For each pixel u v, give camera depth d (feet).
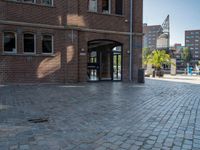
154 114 24.91
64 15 58.18
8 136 17.47
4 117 22.98
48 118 22.79
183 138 17.25
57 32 57.52
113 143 16.24
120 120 22.35
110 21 64.64
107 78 67.56
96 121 21.89
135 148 15.34
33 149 15.03
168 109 27.61
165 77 97.19
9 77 53.01
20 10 53.47
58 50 57.67
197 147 15.53
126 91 44.52
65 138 17.15
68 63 58.18
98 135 17.89
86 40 61.05
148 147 15.52
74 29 58.49
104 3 64.28
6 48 52.80
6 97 34.88
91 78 65.10
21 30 53.67
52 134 18.02
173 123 21.34
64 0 57.93
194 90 47.34
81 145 15.83
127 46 67.87
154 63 102.83
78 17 59.52
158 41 161.17
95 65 65.62
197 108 28.27
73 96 37.11
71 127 19.89
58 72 57.77
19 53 53.62
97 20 62.54
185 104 30.96
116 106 29.22
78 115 24.18
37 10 55.26
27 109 26.73
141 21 69.56
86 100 33.50
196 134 18.16
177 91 45.34
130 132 18.65
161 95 39.37
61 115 24.08
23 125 20.33
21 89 45.09
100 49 66.33
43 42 56.54
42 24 55.57
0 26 51.57
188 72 131.64
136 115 24.41
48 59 56.70
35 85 52.85
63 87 49.98
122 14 67.15
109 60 67.62
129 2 67.82
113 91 44.29
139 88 50.31
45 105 29.30
